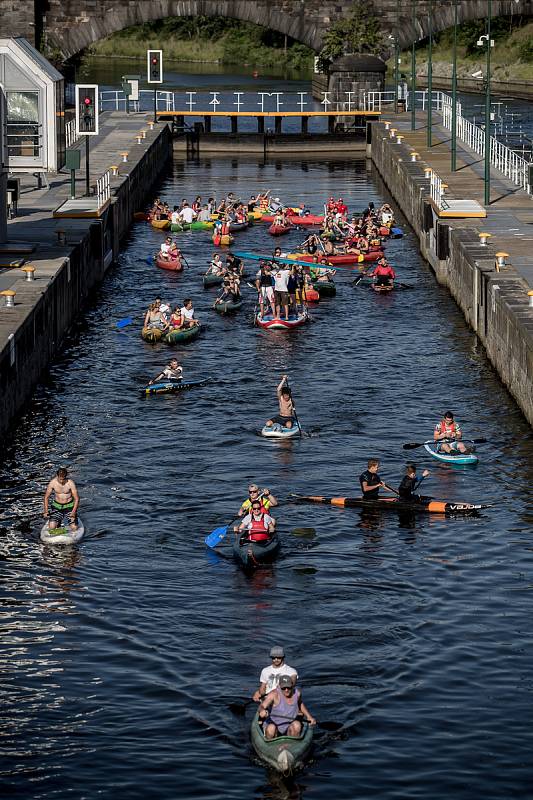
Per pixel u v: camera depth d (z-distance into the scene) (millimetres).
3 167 106750
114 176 145500
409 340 100250
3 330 79188
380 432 79000
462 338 100688
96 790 43781
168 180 184250
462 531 64750
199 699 49375
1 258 101250
